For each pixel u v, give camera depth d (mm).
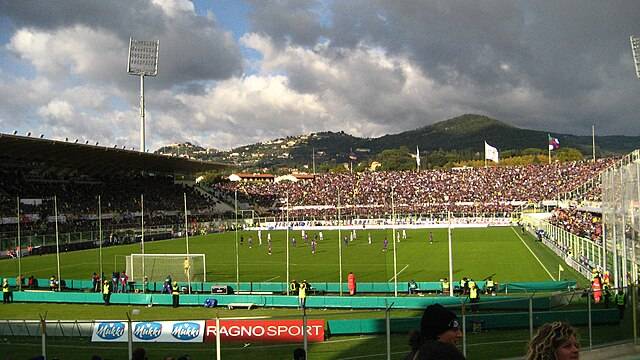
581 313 27516
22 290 49250
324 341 27641
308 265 62188
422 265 59688
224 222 121375
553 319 27953
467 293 40344
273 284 45250
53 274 58688
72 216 95812
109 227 96938
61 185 105938
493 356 23453
